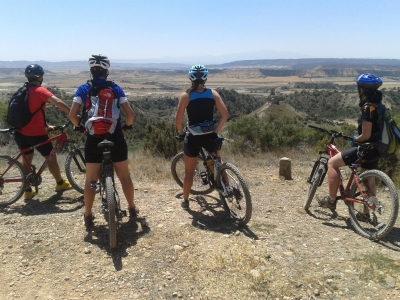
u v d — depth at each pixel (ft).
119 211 12.66
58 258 11.71
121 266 11.18
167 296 9.75
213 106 14.76
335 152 15.31
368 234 13.21
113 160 13.91
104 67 13.41
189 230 13.67
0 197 16.78
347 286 10.12
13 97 16.28
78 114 13.69
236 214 15.05
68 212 15.57
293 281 10.30
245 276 10.54
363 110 13.58
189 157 15.40
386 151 13.56
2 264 11.39
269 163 26.48
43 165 17.33
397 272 10.75
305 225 14.44
